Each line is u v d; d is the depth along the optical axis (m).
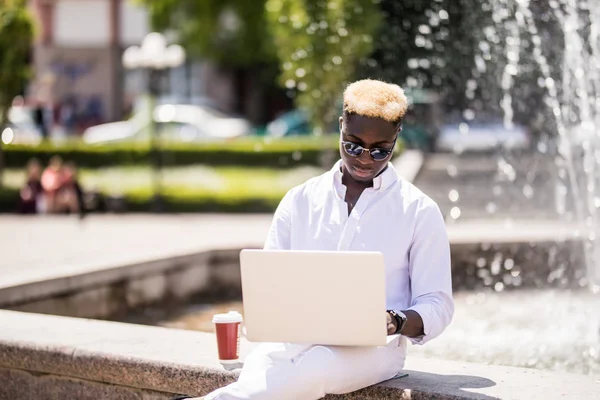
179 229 15.68
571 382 4.10
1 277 7.53
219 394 3.73
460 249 9.85
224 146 27.61
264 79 41.81
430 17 15.65
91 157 27.88
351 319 3.63
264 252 3.71
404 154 22.38
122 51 44.69
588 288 9.43
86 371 4.80
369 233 3.88
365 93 3.76
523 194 17.88
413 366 4.36
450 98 23.19
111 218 18.42
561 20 9.99
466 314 8.18
